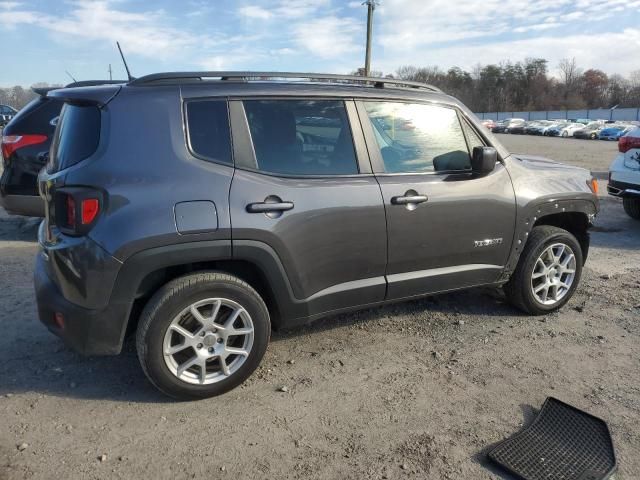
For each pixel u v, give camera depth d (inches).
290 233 126.0
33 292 189.8
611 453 107.2
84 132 118.0
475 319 172.6
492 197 155.5
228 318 124.8
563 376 137.6
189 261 116.9
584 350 151.9
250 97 127.5
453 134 155.4
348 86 142.3
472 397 127.5
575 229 188.5
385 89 147.3
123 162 113.5
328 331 162.4
